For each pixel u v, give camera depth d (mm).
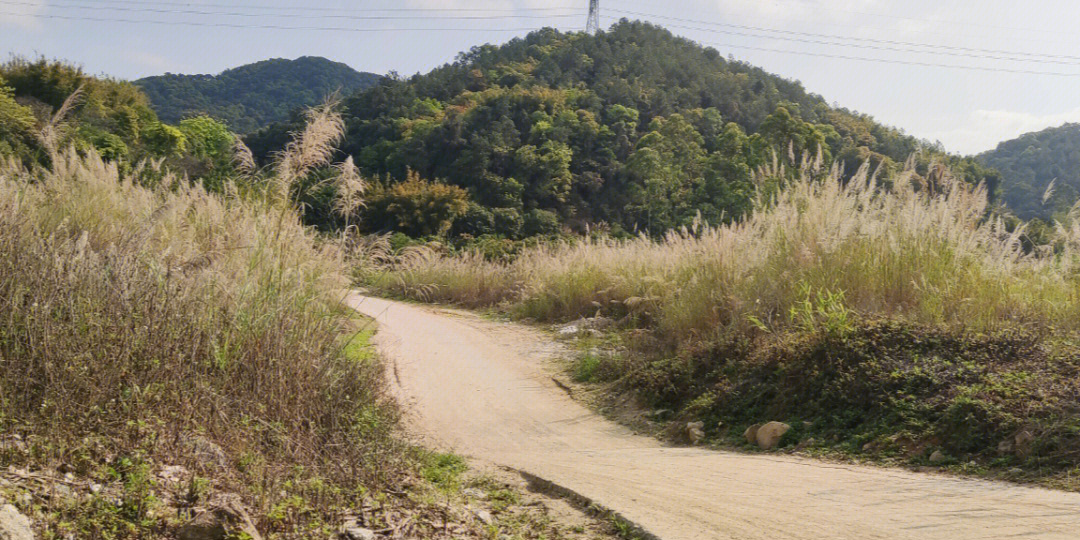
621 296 18125
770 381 9820
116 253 6992
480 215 60219
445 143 79625
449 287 24062
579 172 77875
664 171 67438
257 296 7746
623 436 9648
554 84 115000
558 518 5668
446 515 5441
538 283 20797
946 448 7375
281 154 9750
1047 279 10875
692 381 10695
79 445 4809
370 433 6895
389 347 13609
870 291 11000
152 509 4336
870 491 6141
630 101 99375
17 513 3695
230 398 6266
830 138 81938
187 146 45125
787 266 11961
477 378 12391
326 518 4941
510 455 8188
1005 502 5617
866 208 12070
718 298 12617
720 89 114562
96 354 5719
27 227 7266
